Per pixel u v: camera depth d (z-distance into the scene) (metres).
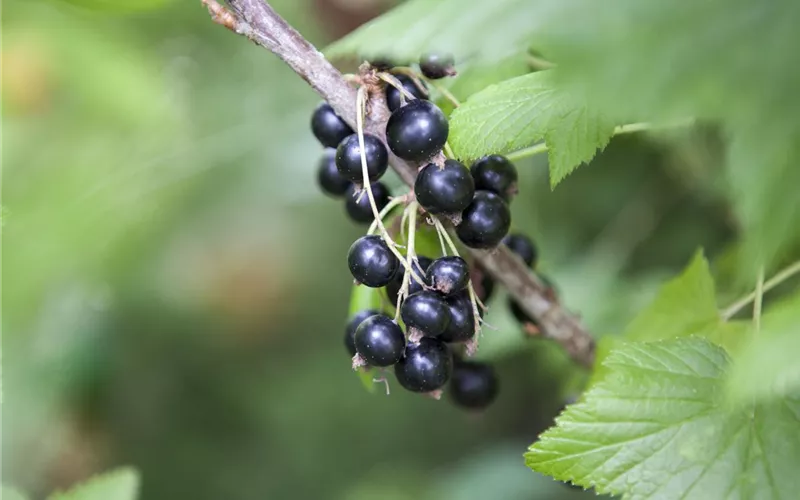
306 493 0.88
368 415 0.90
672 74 0.30
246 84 0.71
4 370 0.71
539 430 0.75
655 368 0.36
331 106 0.38
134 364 0.83
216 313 0.86
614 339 0.41
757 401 0.36
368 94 0.37
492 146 0.37
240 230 0.85
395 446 0.89
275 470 0.89
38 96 0.59
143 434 0.88
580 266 0.62
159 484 0.88
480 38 0.32
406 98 0.37
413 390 0.37
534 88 0.37
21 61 0.57
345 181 0.40
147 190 0.65
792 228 0.30
